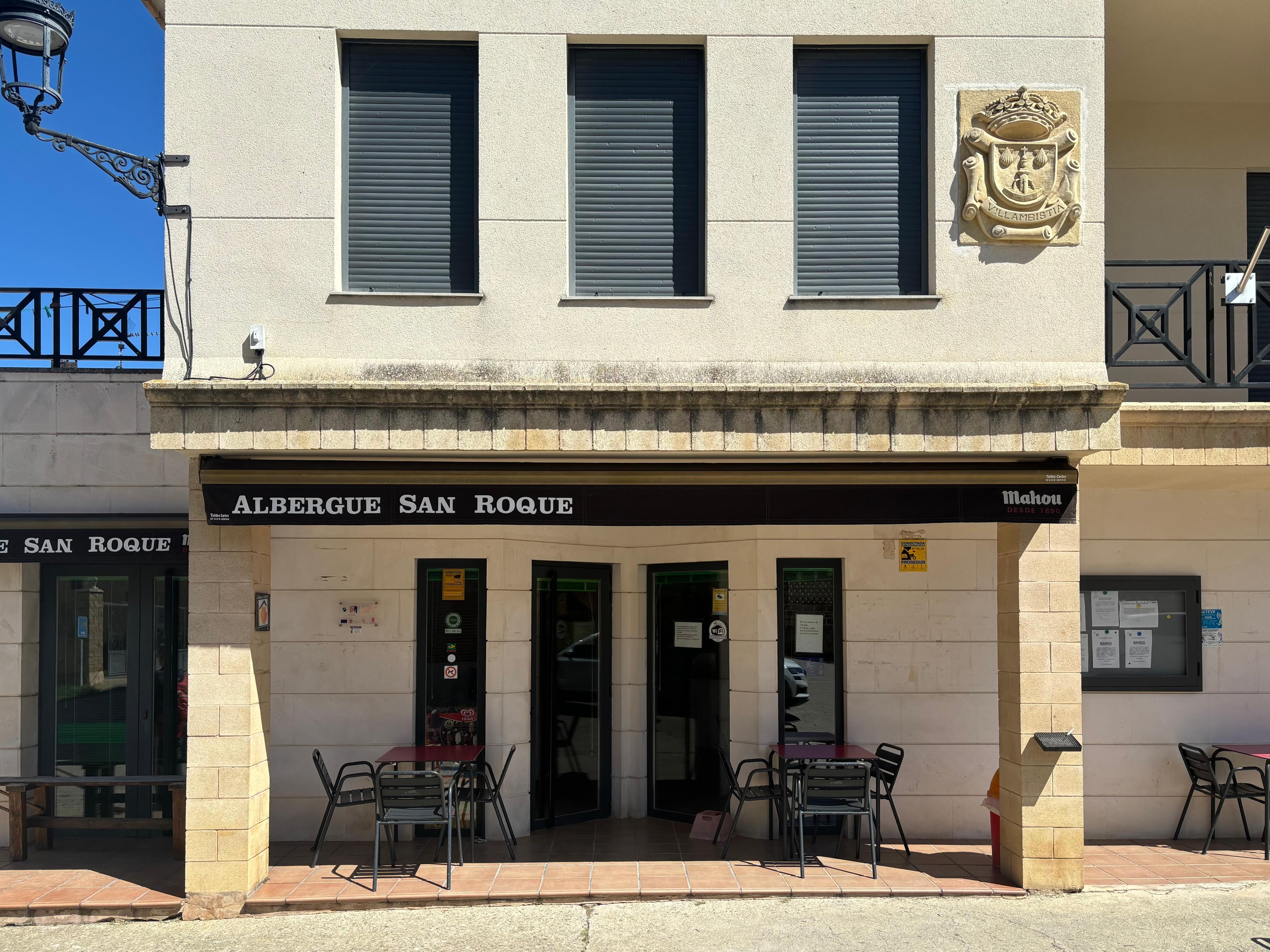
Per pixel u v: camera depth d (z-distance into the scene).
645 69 7.32
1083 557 9.02
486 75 7.05
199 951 6.22
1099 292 7.07
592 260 7.21
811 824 8.76
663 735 9.65
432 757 7.96
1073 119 7.11
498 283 6.97
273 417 6.64
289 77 6.98
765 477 6.99
